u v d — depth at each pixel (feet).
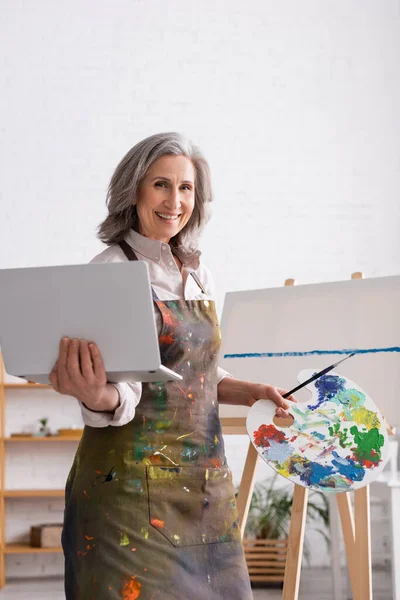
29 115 18.94
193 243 6.88
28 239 18.71
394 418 8.54
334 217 19.44
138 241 6.45
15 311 5.25
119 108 19.16
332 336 9.11
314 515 18.29
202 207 6.83
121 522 5.78
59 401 18.52
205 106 19.39
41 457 18.28
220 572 6.11
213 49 19.57
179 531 5.94
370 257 19.39
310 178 19.49
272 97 19.61
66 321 5.20
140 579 5.70
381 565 17.78
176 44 19.47
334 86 19.80
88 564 5.78
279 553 16.61
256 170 19.39
